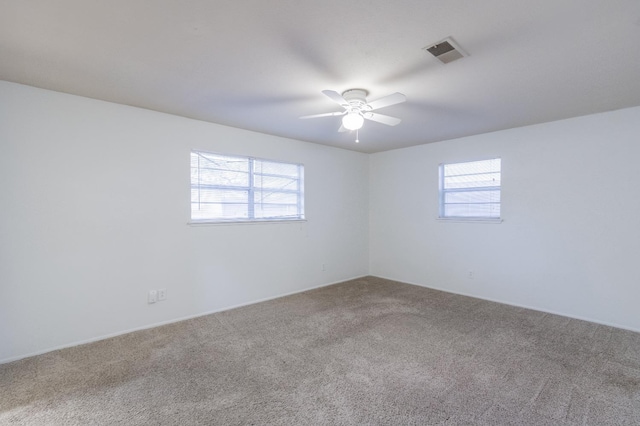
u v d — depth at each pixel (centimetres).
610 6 148
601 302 318
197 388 204
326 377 217
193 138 337
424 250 472
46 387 205
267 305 380
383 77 229
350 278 517
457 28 168
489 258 402
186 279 334
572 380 213
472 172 423
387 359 243
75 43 183
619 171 307
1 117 237
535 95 266
